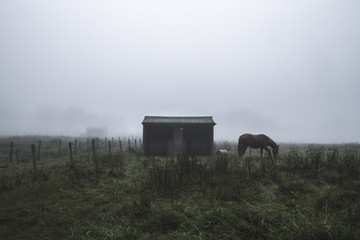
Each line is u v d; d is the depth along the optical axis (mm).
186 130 16641
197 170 8102
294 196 5965
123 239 3764
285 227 3773
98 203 5730
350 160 8266
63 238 3930
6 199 5777
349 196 5395
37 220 4711
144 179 7914
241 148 12820
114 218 4691
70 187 7137
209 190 6453
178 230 4059
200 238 3605
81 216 4902
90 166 10086
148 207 5051
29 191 6430
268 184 6988
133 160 12492
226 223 4023
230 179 7152
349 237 3463
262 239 3660
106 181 7883
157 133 16547
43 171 9070
